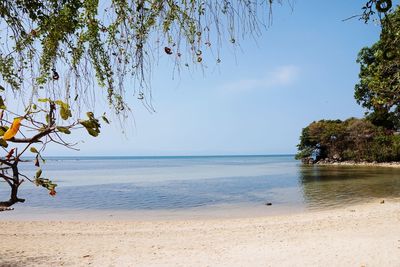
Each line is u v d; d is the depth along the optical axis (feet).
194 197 83.25
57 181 138.41
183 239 36.99
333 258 26.08
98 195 89.71
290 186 105.40
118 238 38.32
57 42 7.54
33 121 3.25
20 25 7.20
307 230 38.73
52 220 54.19
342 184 104.12
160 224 48.06
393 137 200.64
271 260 26.68
